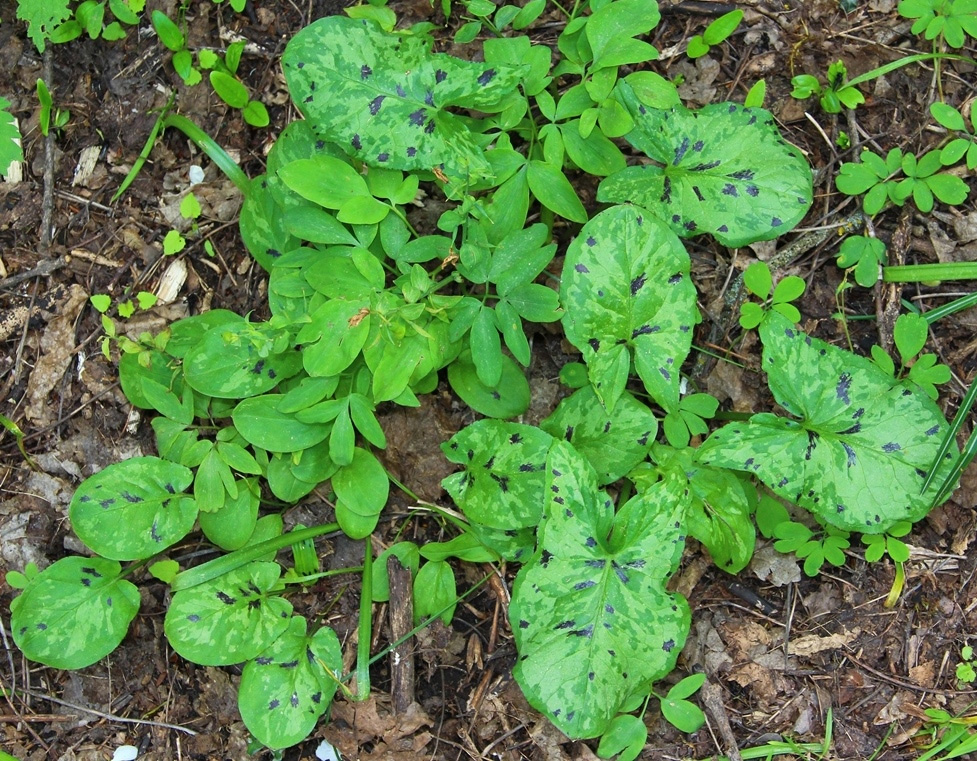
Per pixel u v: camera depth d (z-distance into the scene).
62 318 0.89
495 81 0.84
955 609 0.86
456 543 0.86
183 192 0.90
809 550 0.85
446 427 0.88
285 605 0.85
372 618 0.86
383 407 0.88
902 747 0.85
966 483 0.86
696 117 0.86
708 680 0.86
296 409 0.83
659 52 0.90
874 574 0.86
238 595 0.85
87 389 0.88
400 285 0.84
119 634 0.85
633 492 0.87
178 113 0.90
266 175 0.87
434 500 0.88
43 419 0.88
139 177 0.90
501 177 0.85
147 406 0.87
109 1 0.90
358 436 0.88
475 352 0.83
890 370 0.86
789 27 0.90
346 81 0.84
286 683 0.84
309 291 0.85
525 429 0.84
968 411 0.87
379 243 0.86
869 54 0.90
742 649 0.86
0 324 0.89
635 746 0.84
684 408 0.85
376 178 0.85
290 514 0.88
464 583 0.87
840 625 0.86
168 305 0.89
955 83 0.89
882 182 0.87
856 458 0.84
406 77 0.84
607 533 0.83
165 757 0.86
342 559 0.87
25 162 0.90
